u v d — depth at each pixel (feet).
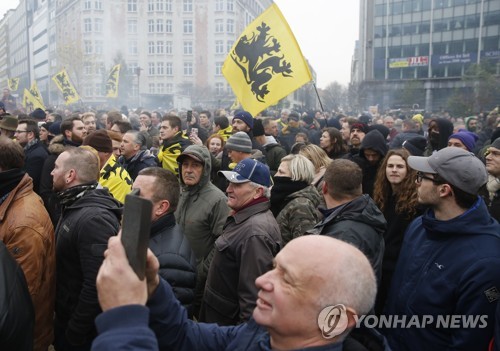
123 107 71.97
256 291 9.41
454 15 170.30
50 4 275.18
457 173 8.46
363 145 16.53
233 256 10.03
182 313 6.03
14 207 10.14
